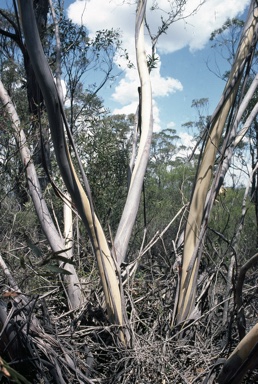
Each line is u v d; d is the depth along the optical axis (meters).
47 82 2.76
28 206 4.85
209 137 3.29
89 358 2.99
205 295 3.42
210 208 3.20
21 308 2.72
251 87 3.52
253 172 3.76
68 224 4.20
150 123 3.86
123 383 2.78
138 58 4.01
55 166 5.09
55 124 2.87
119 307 3.08
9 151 4.60
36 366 2.69
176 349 2.97
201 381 2.81
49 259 2.35
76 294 3.49
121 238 3.53
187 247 3.26
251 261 2.43
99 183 5.19
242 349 2.35
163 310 3.34
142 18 4.03
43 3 5.82
